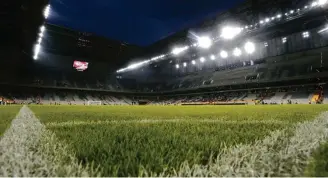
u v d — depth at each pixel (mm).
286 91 44031
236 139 2164
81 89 61281
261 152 1587
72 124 3996
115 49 72438
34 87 54531
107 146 1815
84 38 64312
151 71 82312
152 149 1766
